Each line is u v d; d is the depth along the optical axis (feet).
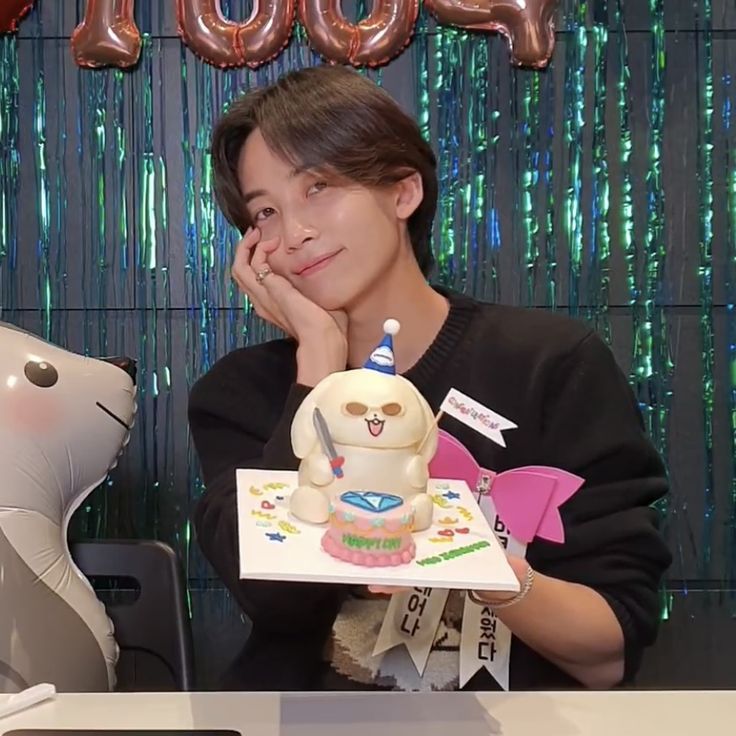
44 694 2.26
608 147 4.77
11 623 3.34
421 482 2.12
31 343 3.64
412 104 4.74
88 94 4.74
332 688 3.03
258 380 3.39
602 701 2.26
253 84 4.73
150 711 2.21
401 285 3.17
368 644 3.02
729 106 4.78
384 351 2.27
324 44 4.55
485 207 4.77
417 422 2.13
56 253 4.78
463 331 3.25
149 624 3.75
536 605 2.64
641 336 4.81
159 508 4.87
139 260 4.80
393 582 1.84
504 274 4.79
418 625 3.00
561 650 2.74
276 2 4.55
